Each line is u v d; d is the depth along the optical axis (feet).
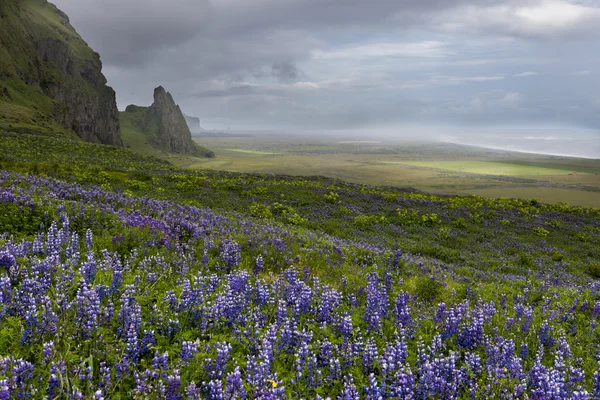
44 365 15.62
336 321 24.04
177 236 42.60
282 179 220.23
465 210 151.12
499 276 63.10
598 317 35.47
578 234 130.11
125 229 41.04
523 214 160.66
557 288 51.72
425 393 17.47
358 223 103.35
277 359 19.26
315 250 51.49
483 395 18.40
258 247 45.55
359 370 19.07
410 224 115.75
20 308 19.25
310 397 16.90
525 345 24.29
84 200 58.29
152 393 14.85
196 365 17.01
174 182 136.77
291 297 26.43
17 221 38.65
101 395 13.65
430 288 39.68
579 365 24.13
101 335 17.66
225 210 98.02
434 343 21.90
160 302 23.17
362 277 40.50
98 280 24.82
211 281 27.81
